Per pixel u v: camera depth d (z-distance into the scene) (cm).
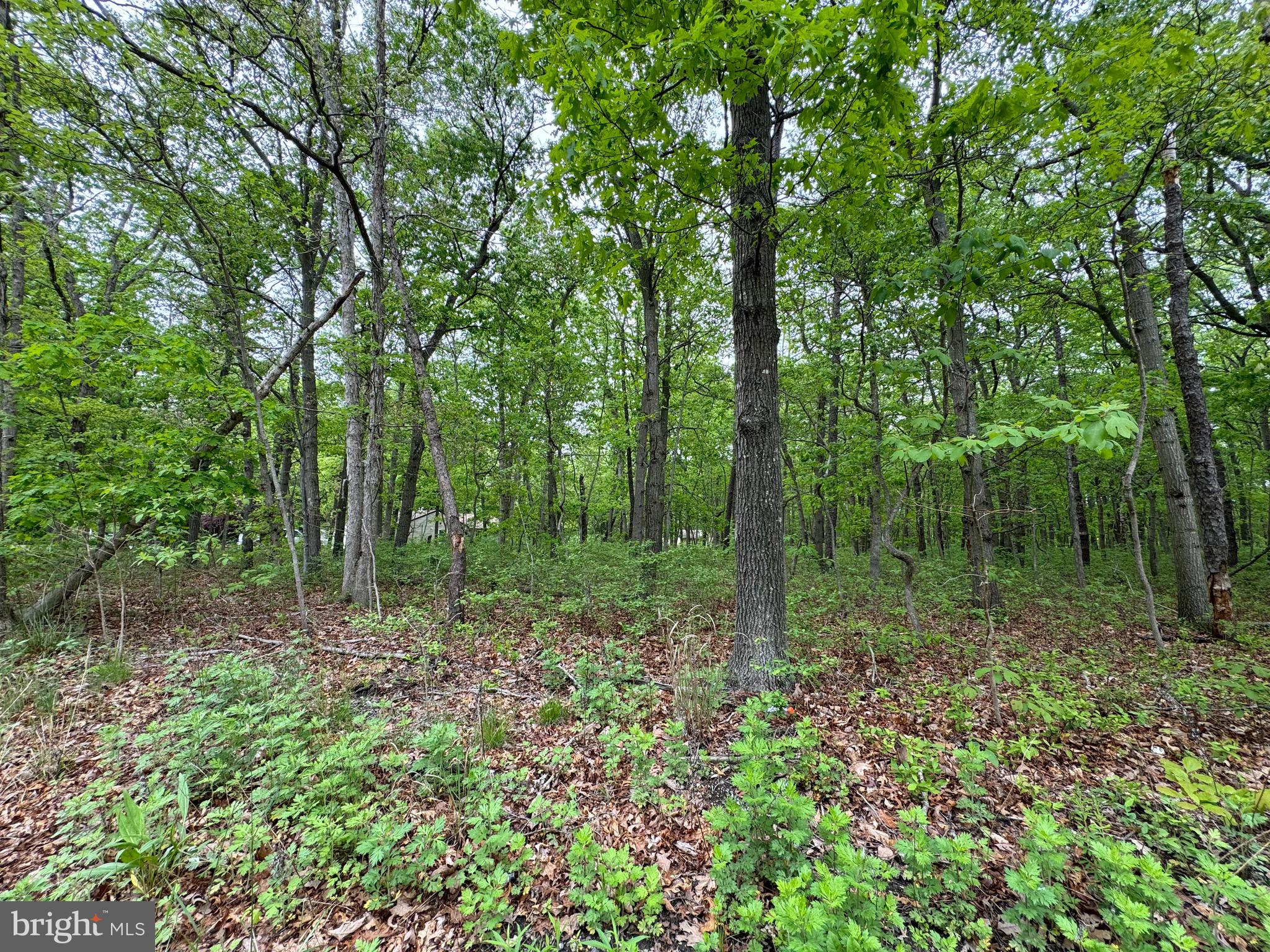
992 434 294
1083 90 276
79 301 996
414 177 1053
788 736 308
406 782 341
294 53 748
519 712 444
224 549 698
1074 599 885
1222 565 628
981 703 430
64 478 611
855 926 159
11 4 566
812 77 276
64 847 292
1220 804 237
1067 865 233
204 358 660
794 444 1220
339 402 1407
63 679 508
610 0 309
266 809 291
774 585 447
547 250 1202
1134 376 665
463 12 370
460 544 726
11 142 598
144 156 703
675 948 225
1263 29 365
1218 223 775
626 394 1436
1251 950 191
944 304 361
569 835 294
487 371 1244
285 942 231
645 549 891
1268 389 826
